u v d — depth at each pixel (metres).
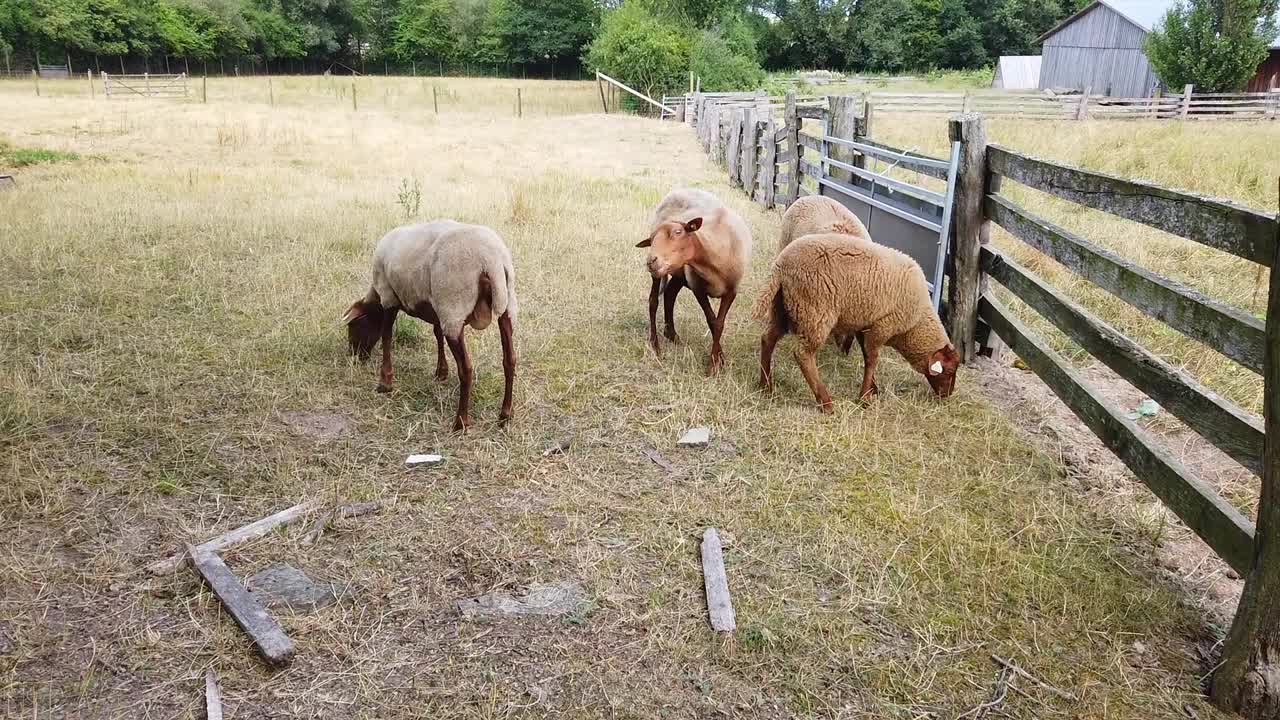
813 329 4.96
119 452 4.38
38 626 3.11
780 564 3.61
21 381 5.01
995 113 27.19
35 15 48.31
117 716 2.72
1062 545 3.81
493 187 12.17
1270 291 2.58
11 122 19.23
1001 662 3.07
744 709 2.83
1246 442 3.13
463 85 44.00
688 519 3.94
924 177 11.66
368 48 67.12
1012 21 59.72
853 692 2.92
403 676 2.94
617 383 5.50
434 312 4.88
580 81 49.69
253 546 3.63
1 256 7.59
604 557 3.63
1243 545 3.02
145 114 22.69
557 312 6.89
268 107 27.25
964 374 5.89
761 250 9.03
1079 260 4.56
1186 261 7.89
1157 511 4.13
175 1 54.88
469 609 3.27
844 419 4.91
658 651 3.09
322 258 8.17
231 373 5.43
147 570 3.45
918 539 3.79
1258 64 27.23
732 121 13.83
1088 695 2.92
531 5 55.22
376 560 3.58
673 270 5.33
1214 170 11.73
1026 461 4.58
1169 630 3.27
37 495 3.96
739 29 38.50
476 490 4.17
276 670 2.95
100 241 8.26
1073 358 6.07
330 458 4.42
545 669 2.99
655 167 15.85
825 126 9.70
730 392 5.35
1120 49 34.12
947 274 6.27
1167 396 3.65
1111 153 13.68
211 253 8.12
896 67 59.16
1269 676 2.74
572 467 4.39
